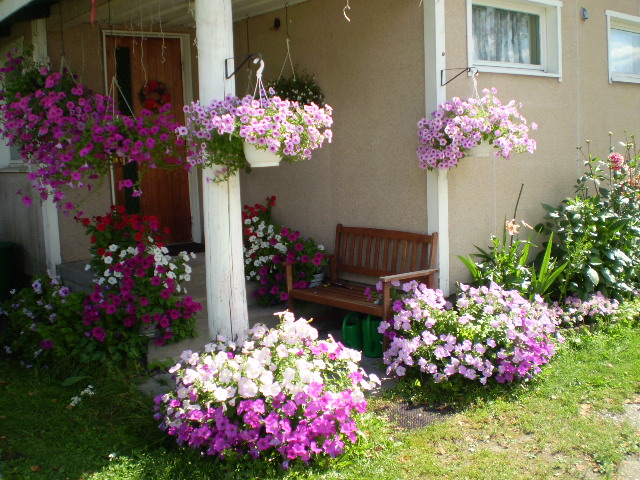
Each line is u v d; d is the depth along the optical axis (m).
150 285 4.86
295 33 6.13
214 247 4.18
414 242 5.24
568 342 4.99
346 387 3.64
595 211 5.65
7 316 6.09
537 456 3.47
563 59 6.22
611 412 3.96
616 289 5.74
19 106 4.81
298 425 3.31
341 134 5.82
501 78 5.62
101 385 4.46
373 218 5.62
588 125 6.54
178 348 4.94
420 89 5.11
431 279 5.09
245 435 3.26
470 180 5.39
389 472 3.31
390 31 5.29
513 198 5.79
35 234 6.71
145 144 4.38
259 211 6.32
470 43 5.27
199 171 7.11
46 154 4.77
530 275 5.36
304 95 5.96
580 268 5.44
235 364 3.40
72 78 5.50
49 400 4.34
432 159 4.87
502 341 4.29
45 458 3.56
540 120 6.03
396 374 4.54
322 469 3.33
